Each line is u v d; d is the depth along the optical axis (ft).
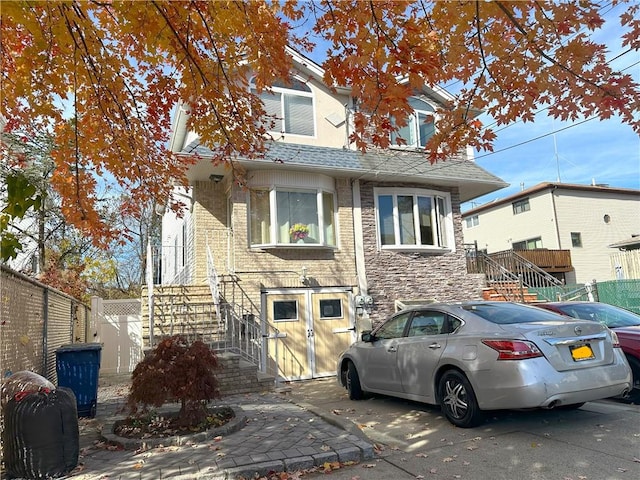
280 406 23.79
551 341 17.57
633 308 49.65
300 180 39.22
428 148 16.75
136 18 14.74
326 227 40.86
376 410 23.59
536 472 14.07
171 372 18.57
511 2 12.13
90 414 23.76
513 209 97.09
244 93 19.38
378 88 14.05
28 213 46.70
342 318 39.65
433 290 43.70
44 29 14.28
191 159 23.66
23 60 15.51
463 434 18.30
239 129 20.58
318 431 18.30
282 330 37.27
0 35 12.66
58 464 14.55
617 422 19.13
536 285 51.93
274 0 15.14
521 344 17.37
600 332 18.65
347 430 18.34
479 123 16.05
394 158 43.39
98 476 14.32
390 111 14.26
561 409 21.58
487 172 47.24
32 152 36.27
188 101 19.66
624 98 13.93
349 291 40.32
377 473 14.60
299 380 36.94
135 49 17.78
